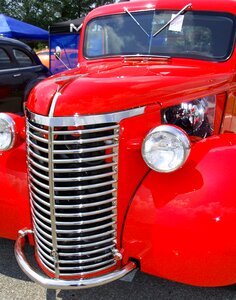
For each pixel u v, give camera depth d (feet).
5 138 8.70
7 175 8.85
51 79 8.46
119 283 9.36
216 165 7.44
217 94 9.86
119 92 7.52
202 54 10.82
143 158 7.25
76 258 7.75
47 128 7.16
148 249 7.41
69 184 7.25
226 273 7.08
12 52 26.48
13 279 9.55
